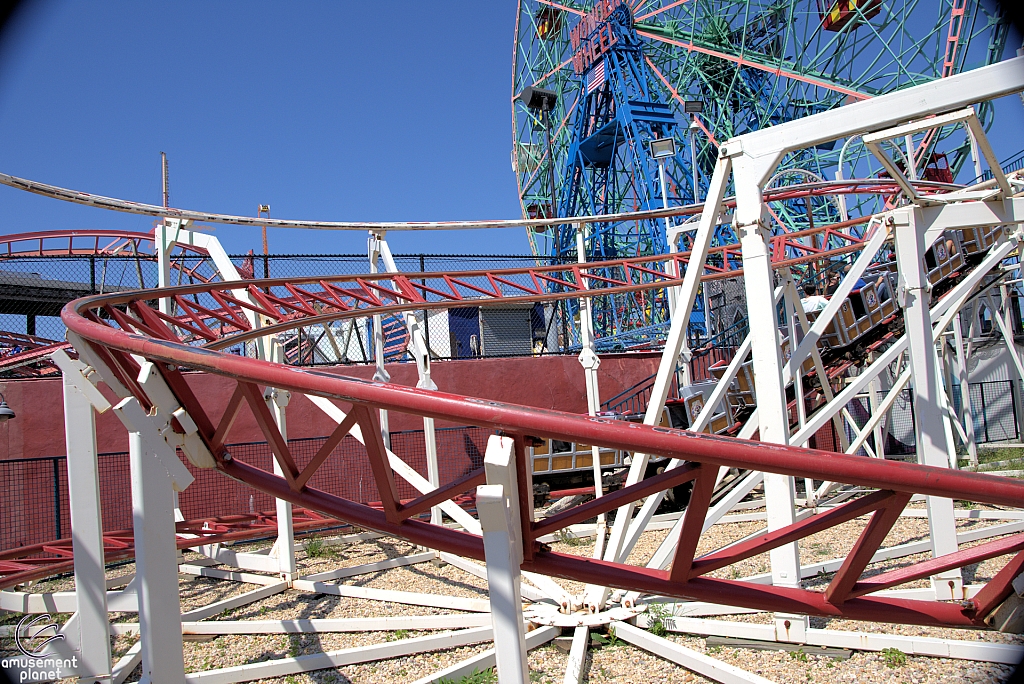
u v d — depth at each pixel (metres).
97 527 6.55
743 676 6.02
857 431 16.94
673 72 39.12
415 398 4.04
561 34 40.34
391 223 13.16
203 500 15.43
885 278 14.22
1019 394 23.16
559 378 19.58
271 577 10.69
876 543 4.01
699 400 14.79
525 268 13.25
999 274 15.41
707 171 37.88
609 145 36.09
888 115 6.28
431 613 8.85
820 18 32.69
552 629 7.60
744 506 15.12
